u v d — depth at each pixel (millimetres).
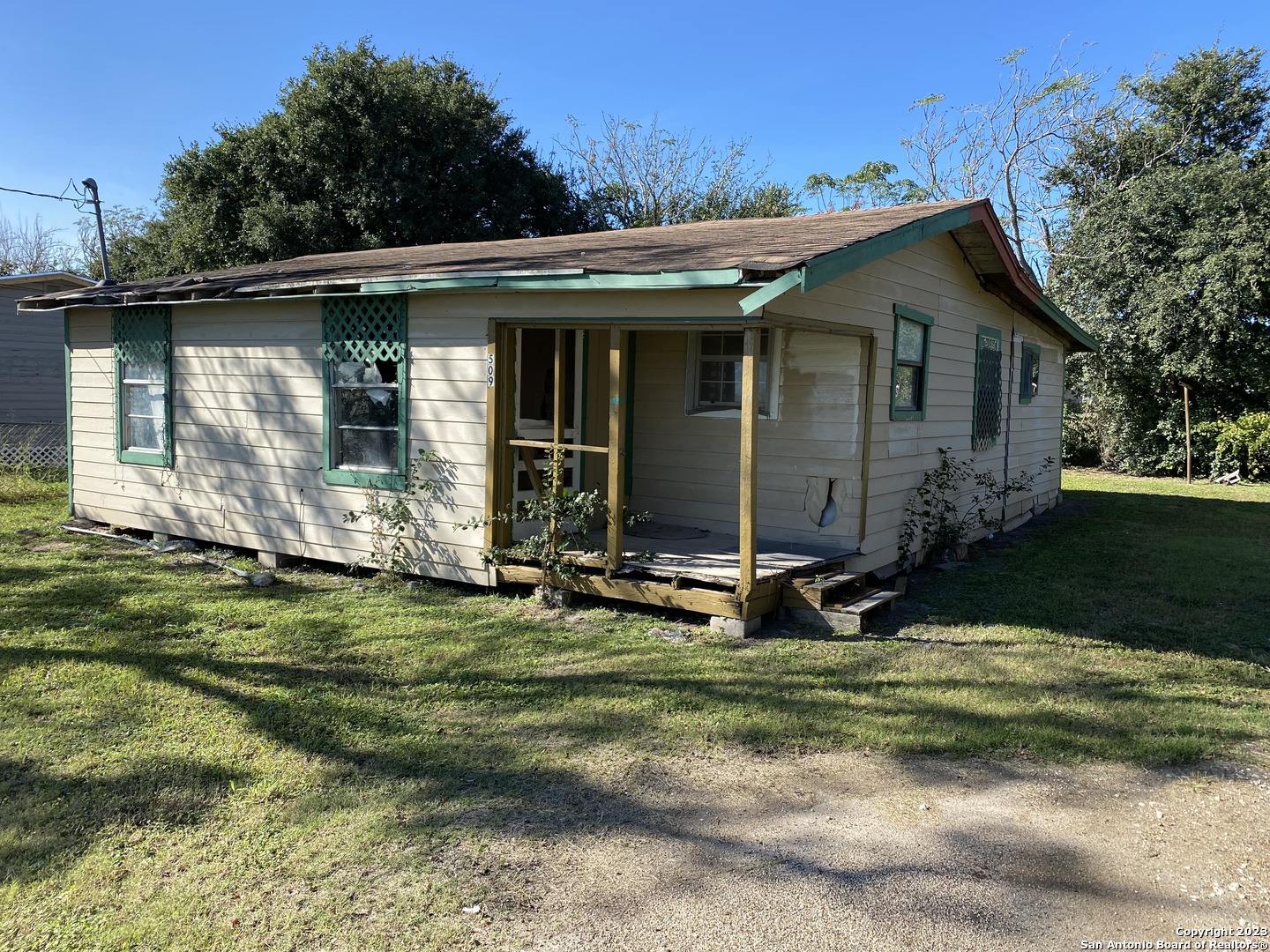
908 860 3344
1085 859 3369
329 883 3152
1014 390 12000
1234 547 10461
